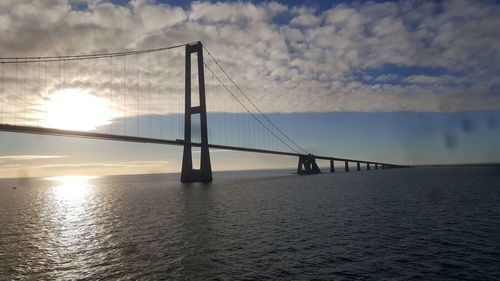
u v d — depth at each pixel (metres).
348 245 21.84
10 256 20.91
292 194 59.19
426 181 90.00
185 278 16.42
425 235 24.28
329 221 30.45
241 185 91.19
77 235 27.27
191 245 22.44
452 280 15.70
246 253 20.33
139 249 21.80
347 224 28.86
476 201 42.59
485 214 32.56
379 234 24.83
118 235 26.48
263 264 18.25
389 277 16.14
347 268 17.45
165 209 42.06
